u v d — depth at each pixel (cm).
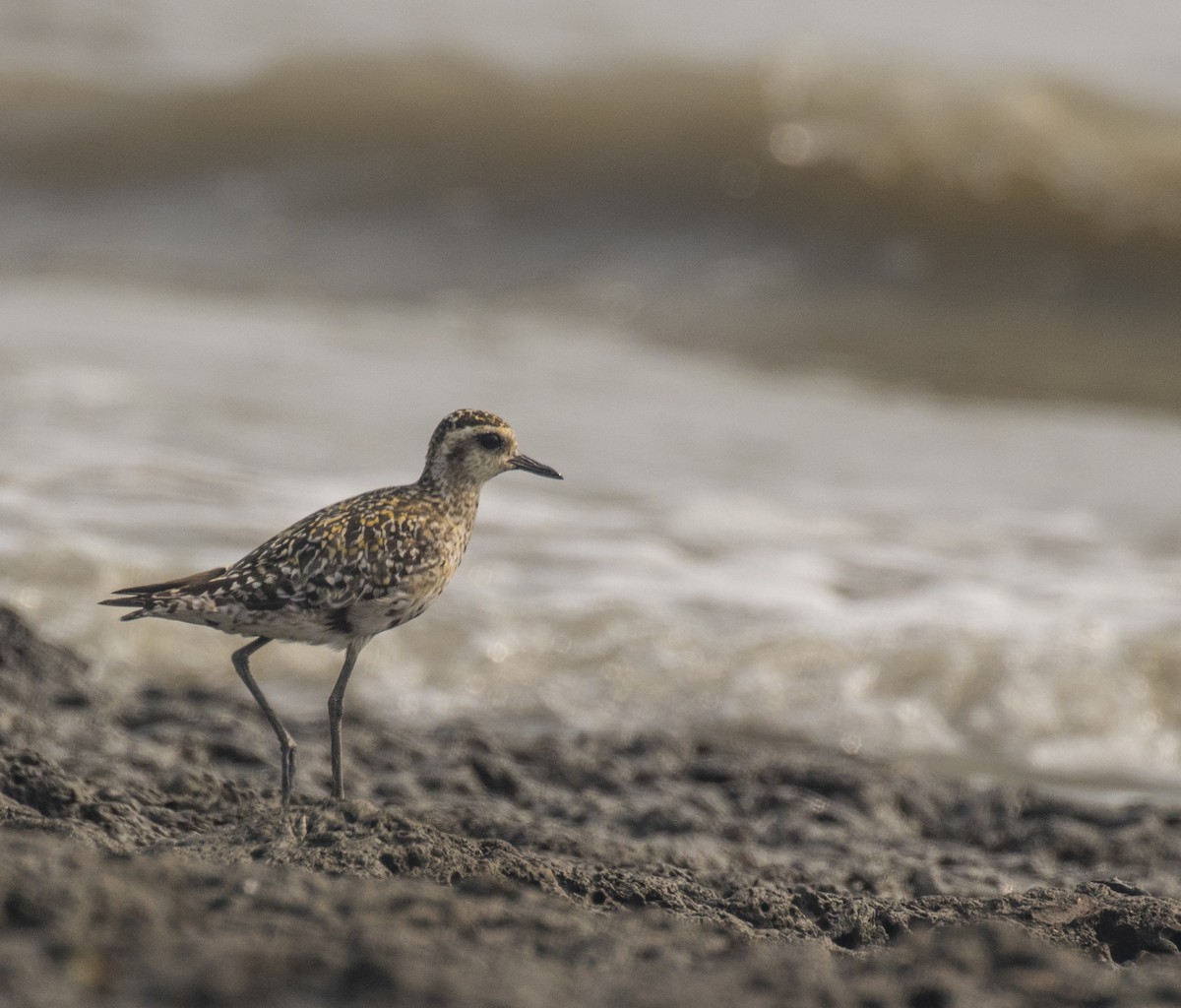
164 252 2956
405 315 2573
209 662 1277
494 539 1513
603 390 2123
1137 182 3105
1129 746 1234
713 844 922
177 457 1664
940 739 1233
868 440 1966
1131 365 2469
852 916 739
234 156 3300
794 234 3020
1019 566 1518
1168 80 3506
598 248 3008
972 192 3080
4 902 507
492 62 3472
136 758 945
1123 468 1888
